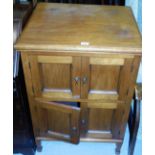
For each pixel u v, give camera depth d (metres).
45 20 1.20
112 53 0.98
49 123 1.35
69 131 1.33
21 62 1.12
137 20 1.34
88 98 1.18
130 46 0.98
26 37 1.03
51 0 1.47
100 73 1.09
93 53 0.99
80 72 1.07
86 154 1.50
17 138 1.38
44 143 1.57
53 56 1.02
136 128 1.28
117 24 1.17
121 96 1.16
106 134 1.39
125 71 1.06
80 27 1.13
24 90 1.21
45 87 1.17
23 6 1.35
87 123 1.34
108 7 1.36
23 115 1.25
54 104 1.20
